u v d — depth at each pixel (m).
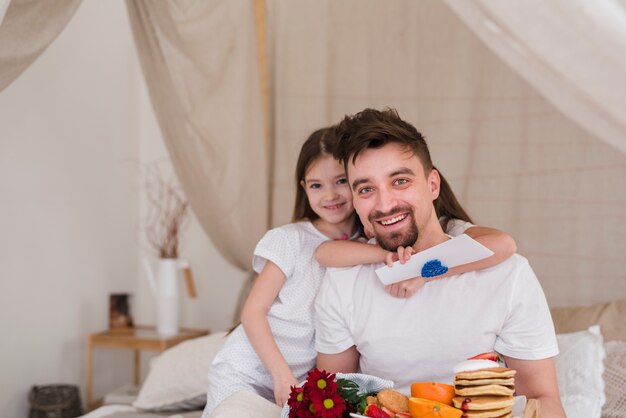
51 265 3.07
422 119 2.97
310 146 1.74
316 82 3.12
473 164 2.88
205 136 2.79
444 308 1.44
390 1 3.04
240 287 3.64
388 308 1.48
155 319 3.77
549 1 1.18
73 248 3.22
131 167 3.70
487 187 2.86
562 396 1.99
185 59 2.67
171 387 2.43
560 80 1.33
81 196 3.28
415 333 1.45
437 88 2.95
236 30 2.79
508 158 2.83
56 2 1.89
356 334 1.52
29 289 2.94
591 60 1.20
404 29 3.01
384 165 1.38
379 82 3.05
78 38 3.26
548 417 1.31
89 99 3.34
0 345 2.77
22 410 2.87
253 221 2.94
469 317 1.42
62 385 2.90
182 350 2.59
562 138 2.75
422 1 2.99
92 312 3.36
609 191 2.67
